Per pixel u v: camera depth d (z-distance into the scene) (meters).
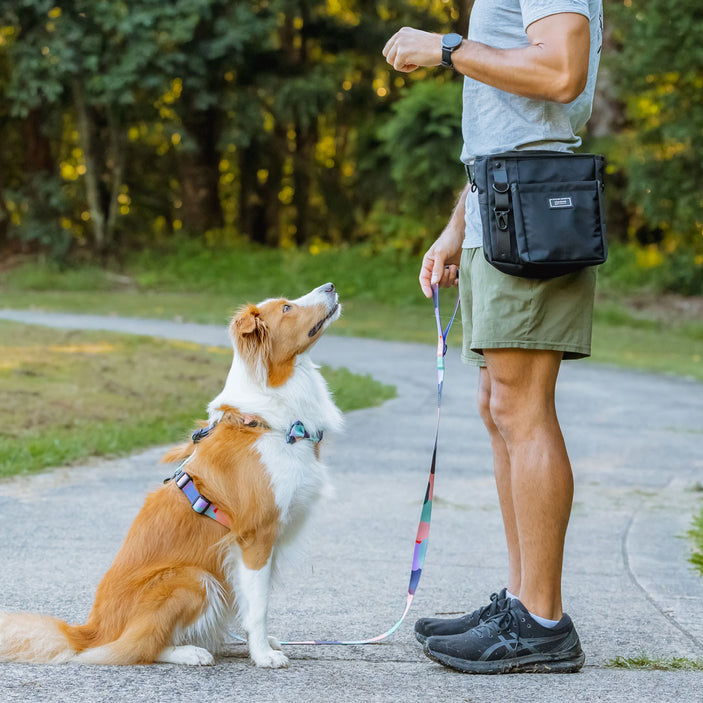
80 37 35.53
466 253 3.97
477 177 3.67
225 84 40.34
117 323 25.22
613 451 10.48
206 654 3.79
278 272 38.09
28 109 38.81
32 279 36.47
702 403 14.84
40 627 3.75
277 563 4.10
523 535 3.82
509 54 3.61
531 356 3.77
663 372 19.55
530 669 3.77
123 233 41.34
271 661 3.82
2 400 11.50
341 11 45.44
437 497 7.85
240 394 4.05
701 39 29.52
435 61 3.75
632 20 31.31
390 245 38.75
